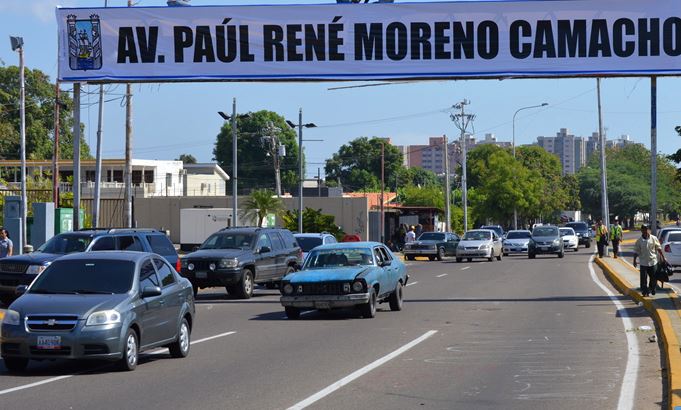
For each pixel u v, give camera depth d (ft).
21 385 53.98
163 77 112.78
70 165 386.11
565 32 108.88
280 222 332.80
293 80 111.96
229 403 47.98
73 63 114.11
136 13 112.98
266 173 566.36
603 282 148.66
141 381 55.31
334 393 50.98
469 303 109.91
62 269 62.03
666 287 119.85
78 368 61.05
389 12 110.01
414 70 110.22
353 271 92.68
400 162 636.89
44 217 137.28
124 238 106.11
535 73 109.09
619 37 108.37
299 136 262.67
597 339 74.79
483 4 109.09
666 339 67.82
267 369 60.03
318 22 110.73
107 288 60.49
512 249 272.92
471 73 109.70
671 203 619.26
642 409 46.29
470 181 567.59
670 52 107.96
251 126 566.77
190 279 119.14
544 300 113.70
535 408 46.70
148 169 401.70
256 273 123.85
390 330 82.12
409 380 55.31
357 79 110.63
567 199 533.14
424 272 181.98
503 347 70.23
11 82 422.41
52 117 427.74
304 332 81.41
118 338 57.31
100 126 169.99
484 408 46.73
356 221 327.88
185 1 114.32
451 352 67.62
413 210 365.81
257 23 111.55
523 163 534.78
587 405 47.39
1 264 102.37
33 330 56.54
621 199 605.31
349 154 631.15
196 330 83.82
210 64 112.27
